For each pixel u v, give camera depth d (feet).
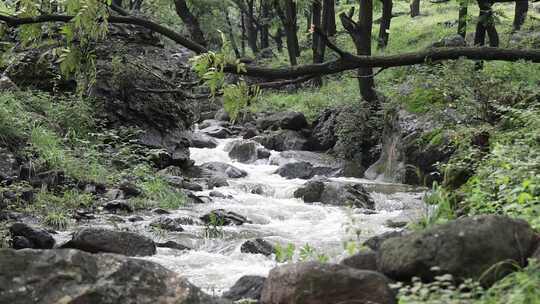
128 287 13.53
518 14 79.41
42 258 13.47
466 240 14.25
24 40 29.09
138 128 49.42
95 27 25.41
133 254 26.99
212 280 24.53
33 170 37.42
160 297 13.66
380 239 18.69
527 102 41.06
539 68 53.11
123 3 105.60
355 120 60.08
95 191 38.27
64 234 30.35
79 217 33.91
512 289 13.26
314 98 74.23
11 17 27.40
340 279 14.16
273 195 45.91
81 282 13.33
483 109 42.14
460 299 13.29
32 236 27.53
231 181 48.62
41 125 42.70
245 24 128.88
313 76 28.99
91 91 48.08
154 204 38.17
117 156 44.27
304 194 43.04
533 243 14.57
